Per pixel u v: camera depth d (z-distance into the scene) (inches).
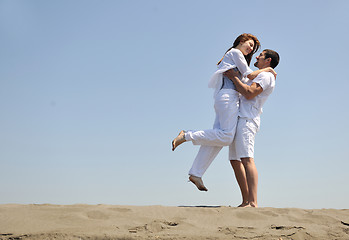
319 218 133.3
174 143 170.7
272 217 132.6
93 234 110.6
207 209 138.9
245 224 124.6
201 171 176.4
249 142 172.7
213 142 172.4
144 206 141.6
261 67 191.3
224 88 179.0
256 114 177.0
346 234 118.2
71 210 132.9
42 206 139.5
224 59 180.1
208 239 109.8
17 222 119.8
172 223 124.6
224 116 173.9
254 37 188.2
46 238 108.7
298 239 114.0
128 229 116.3
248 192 170.4
